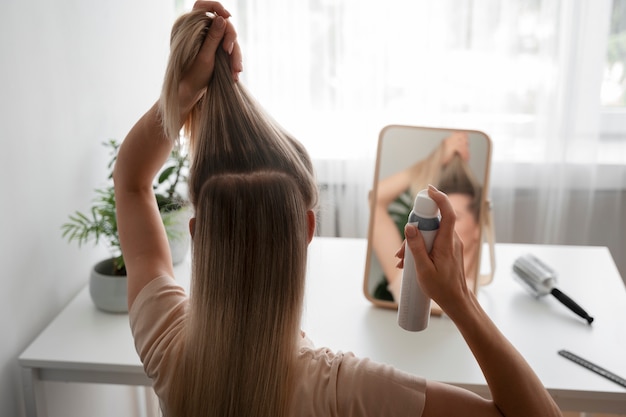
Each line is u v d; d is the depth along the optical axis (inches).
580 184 89.5
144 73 75.9
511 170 88.4
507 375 27.9
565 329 51.6
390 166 55.2
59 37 55.7
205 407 28.6
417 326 34.2
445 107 86.9
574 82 85.5
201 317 28.6
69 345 49.7
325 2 83.9
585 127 87.3
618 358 47.6
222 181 28.2
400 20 84.3
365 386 27.5
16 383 50.5
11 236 49.4
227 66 31.5
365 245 68.0
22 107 50.3
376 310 54.7
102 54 64.2
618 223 92.1
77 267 61.1
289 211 28.0
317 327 51.7
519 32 84.6
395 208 55.0
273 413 28.0
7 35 48.0
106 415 67.1
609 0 82.9
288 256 28.0
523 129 88.1
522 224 92.7
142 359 31.5
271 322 28.2
